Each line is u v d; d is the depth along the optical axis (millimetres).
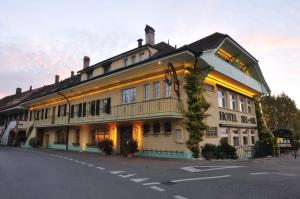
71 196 6434
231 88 21453
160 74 17797
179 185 7664
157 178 8938
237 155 18031
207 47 18203
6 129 37938
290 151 26719
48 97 29391
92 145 23531
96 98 23562
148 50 21266
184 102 16422
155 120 17672
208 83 18359
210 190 6922
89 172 10516
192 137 15711
